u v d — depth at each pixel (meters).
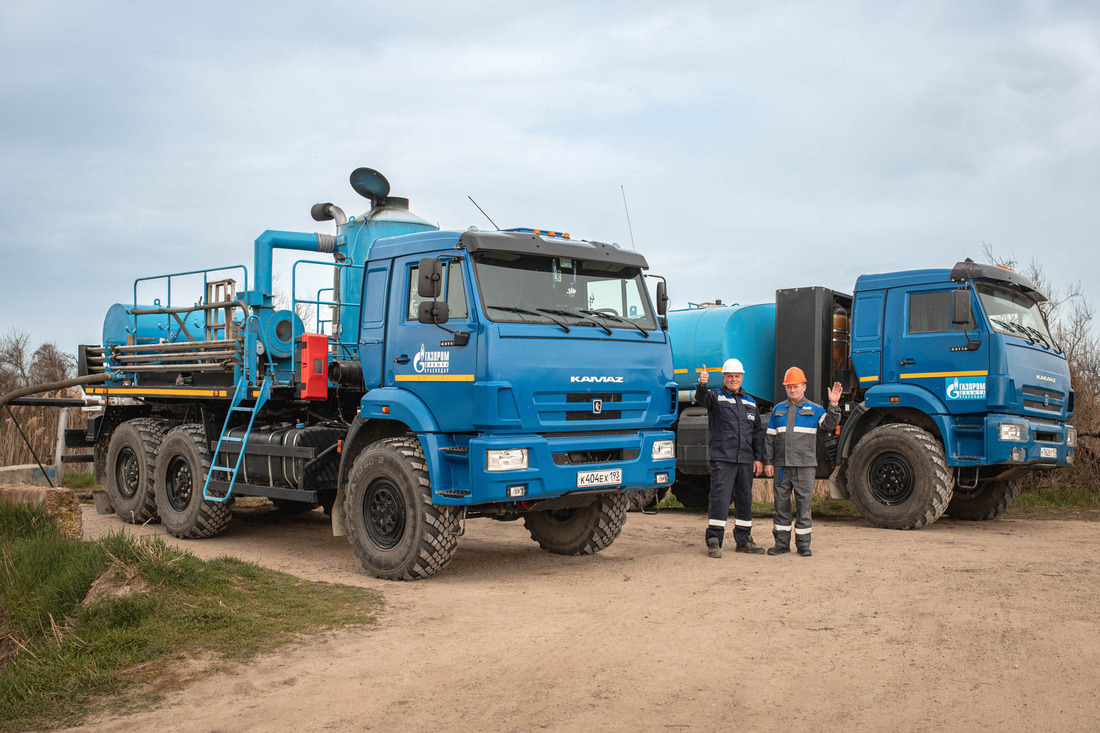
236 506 14.25
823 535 10.72
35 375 27.47
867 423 12.16
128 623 6.12
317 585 7.57
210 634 6.03
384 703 4.82
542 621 6.46
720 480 9.02
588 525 9.30
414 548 7.88
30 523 8.56
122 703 4.91
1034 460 11.09
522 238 8.01
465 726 4.48
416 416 7.96
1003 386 10.77
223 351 10.29
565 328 7.92
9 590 6.88
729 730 4.39
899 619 6.35
